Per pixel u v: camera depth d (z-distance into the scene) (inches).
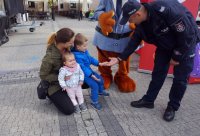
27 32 443.2
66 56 138.3
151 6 114.3
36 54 282.8
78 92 147.4
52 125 135.6
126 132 129.3
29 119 141.8
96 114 146.4
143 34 129.0
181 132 130.5
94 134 127.6
